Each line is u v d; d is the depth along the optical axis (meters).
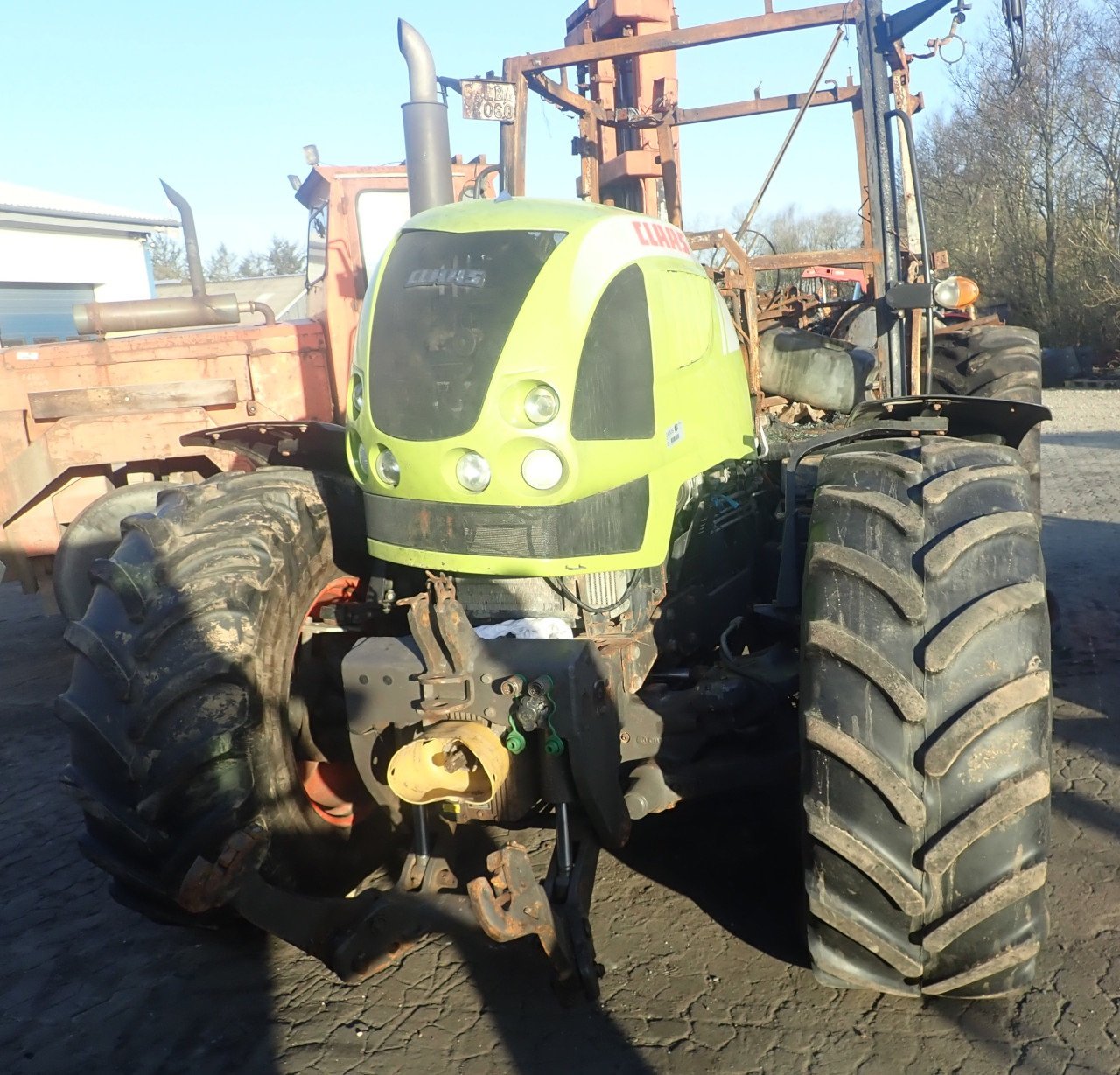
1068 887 2.87
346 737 2.99
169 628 2.41
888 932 2.17
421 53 3.32
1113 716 4.03
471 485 2.39
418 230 2.60
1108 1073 2.17
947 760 2.06
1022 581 2.17
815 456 3.72
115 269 20.69
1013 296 26.05
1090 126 24.64
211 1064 2.44
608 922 2.84
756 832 3.26
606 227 2.61
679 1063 2.28
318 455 3.16
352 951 2.38
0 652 6.34
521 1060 2.34
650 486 2.64
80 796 2.40
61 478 5.88
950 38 4.40
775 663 2.81
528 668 2.26
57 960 2.96
